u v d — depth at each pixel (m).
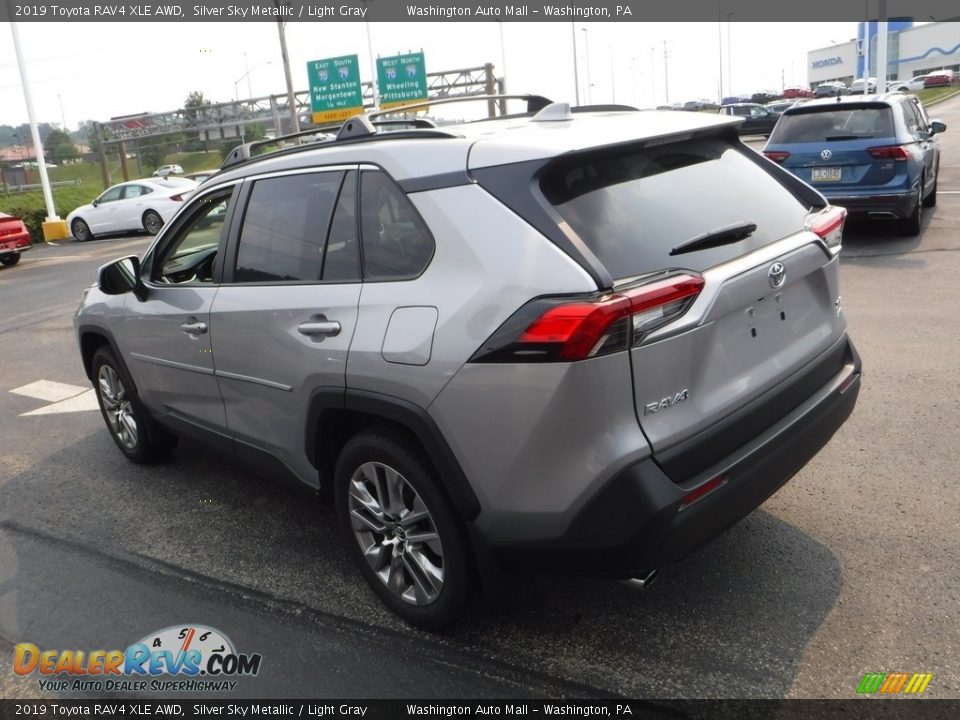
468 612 2.90
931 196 11.55
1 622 3.33
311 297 3.07
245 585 3.46
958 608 2.90
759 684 2.62
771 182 3.17
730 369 2.61
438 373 2.57
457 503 2.65
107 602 3.42
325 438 3.20
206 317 3.60
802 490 3.85
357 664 2.88
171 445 4.84
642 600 3.10
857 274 8.12
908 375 5.21
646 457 2.36
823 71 97.75
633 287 2.32
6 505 4.48
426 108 3.77
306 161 3.23
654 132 2.79
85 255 18.17
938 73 64.12
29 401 6.50
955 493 3.70
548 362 2.32
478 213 2.57
